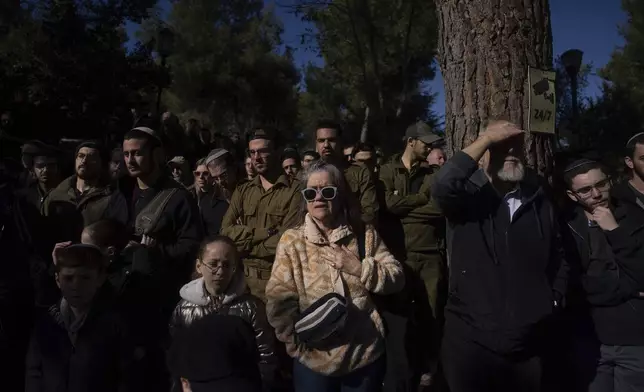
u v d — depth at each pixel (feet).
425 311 15.28
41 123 38.65
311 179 10.19
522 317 9.05
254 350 10.29
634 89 82.38
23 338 11.78
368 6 75.66
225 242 10.80
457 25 11.72
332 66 86.58
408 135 16.44
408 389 11.30
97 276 10.41
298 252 10.13
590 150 10.73
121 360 10.29
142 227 12.57
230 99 102.06
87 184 15.17
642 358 10.16
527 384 9.42
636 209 10.37
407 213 15.38
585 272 10.46
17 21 43.04
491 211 9.36
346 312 9.42
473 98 11.50
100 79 41.22
